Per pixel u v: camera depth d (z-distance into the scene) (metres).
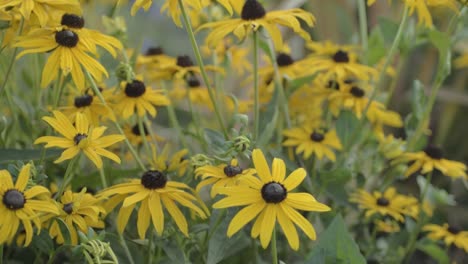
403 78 2.12
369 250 1.52
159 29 2.30
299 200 1.29
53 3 1.34
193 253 1.40
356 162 1.54
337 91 1.55
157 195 1.31
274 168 1.30
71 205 1.30
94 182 1.43
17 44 1.35
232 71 1.70
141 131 1.43
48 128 1.40
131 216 1.39
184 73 1.50
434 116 2.18
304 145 1.49
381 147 1.54
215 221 1.35
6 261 1.37
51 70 1.35
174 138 1.58
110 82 1.48
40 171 1.33
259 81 1.59
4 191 1.26
